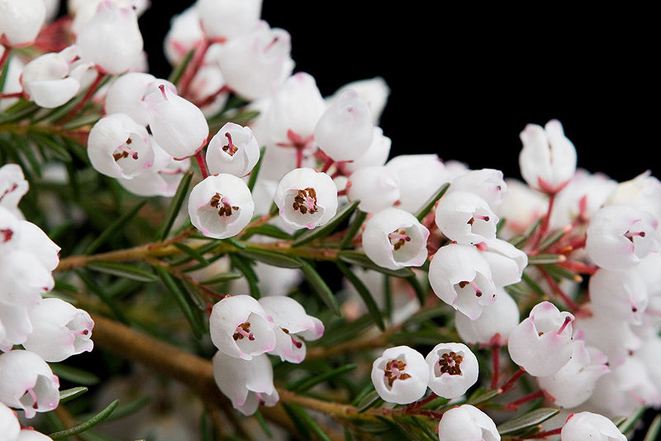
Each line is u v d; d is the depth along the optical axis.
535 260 0.17
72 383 0.21
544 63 0.33
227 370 0.16
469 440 0.15
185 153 0.16
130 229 0.20
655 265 0.17
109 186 0.19
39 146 0.18
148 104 0.16
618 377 0.17
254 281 0.17
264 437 0.20
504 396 0.18
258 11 0.18
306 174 0.16
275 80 0.18
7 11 0.17
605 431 0.15
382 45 0.33
